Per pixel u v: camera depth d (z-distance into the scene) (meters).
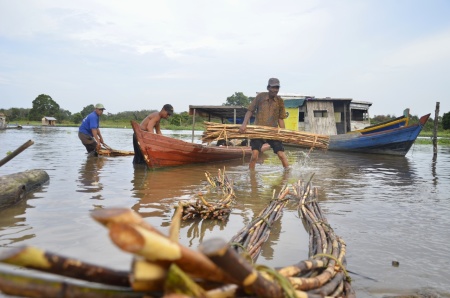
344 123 22.95
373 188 7.99
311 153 18.53
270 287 1.92
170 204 5.85
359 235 4.64
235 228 4.81
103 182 7.78
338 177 9.65
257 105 11.09
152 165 10.01
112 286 1.76
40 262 1.58
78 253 3.65
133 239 1.51
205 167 11.23
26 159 11.91
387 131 17.16
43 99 82.56
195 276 1.76
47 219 4.78
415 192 7.54
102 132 41.91
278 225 5.09
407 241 4.43
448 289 3.22
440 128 51.56
